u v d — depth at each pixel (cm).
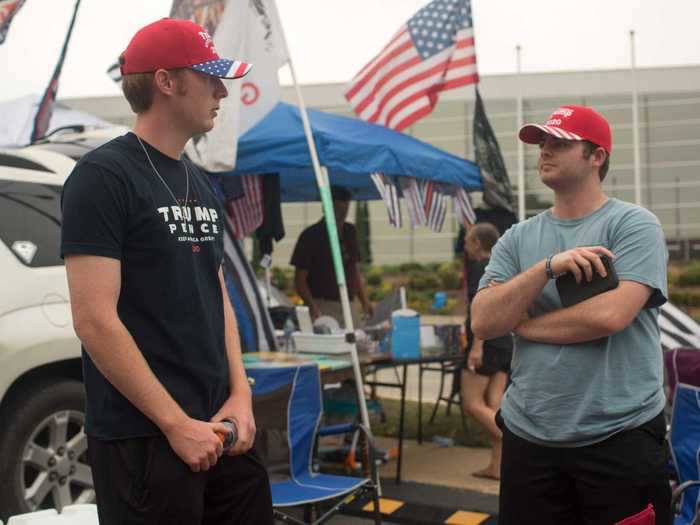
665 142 3030
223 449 217
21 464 389
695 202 3011
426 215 704
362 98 748
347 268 750
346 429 416
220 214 239
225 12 522
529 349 271
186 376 215
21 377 399
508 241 290
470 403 571
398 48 743
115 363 200
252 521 238
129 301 211
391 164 624
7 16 598
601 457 255
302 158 573
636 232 261
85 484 417
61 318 412
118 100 2650
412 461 629
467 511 491
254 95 527
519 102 1334
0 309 391
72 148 533
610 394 256
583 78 3014
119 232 206
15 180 434
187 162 235
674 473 355
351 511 483
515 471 274
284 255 3155
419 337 579
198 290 219
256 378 389
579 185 273
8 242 411
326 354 557
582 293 257
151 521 208
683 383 349
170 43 218
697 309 2711
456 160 755
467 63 773
